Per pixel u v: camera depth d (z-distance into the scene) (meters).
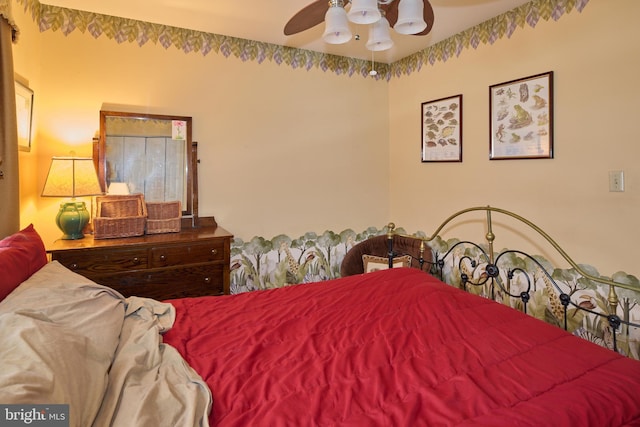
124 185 2.46
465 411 0.93
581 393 0.98
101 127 2.40
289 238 3.10
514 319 1.47
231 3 2.28
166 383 0.98
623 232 1.88
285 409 0.94
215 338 1.33
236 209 2.88
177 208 2.54
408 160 3.29
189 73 2.67
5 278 1.08
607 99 1.92
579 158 2.05
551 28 2.17
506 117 2.43
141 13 2.41
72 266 2.01
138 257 2.15
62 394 0.77
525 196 2.34
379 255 3.21
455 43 2.79
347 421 0.91
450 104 2.85
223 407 0.95
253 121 2.91
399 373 1.12
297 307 1.61
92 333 1.05
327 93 3.20
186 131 2.64
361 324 1.46
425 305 1.58
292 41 2.90
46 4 2.29
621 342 1.89
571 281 2.10
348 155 3.32
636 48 1.81
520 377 1.07
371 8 1.26
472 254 2.71
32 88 2.18
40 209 2.30
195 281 2.31
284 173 3.05
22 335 0.84
